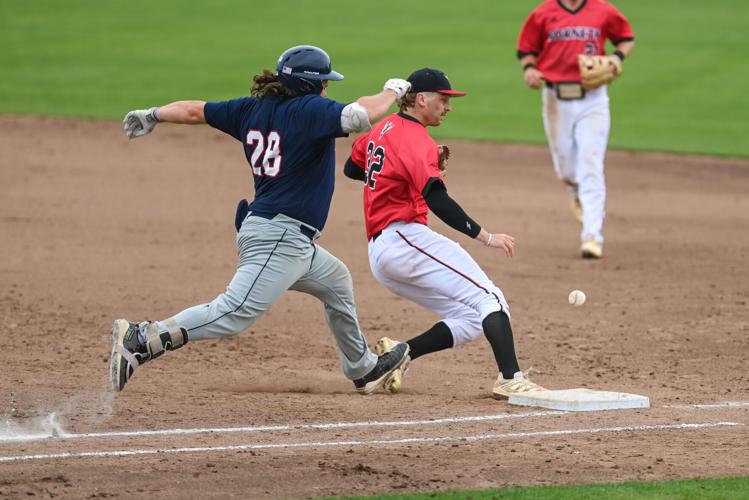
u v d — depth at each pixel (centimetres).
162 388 2536
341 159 6300
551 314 3412
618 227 4894
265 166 2198
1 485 1800
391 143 2377
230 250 4300
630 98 7844
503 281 3875
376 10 10950
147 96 7606
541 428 2198
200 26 10138
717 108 7569
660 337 3131
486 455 2009
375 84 7950
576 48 4247
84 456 1972
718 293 3681
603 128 4275
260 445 2059
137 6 11056
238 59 8788
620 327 3250
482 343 3103
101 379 2592
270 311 3422
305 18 10550
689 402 2442
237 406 2367
